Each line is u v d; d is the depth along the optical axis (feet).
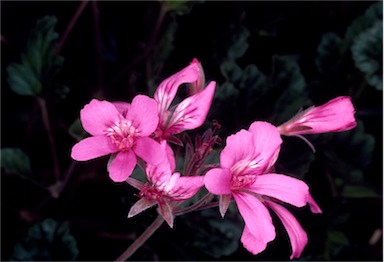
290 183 1.08
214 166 1.15
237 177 1.09
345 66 1.76
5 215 1.72
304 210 1.72
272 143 1.09
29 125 1.75
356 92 1.78
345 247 1.69
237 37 1.74
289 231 1.13
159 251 1.67
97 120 1.09
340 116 1.15
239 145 1.07
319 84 1.77
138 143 1.07
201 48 1.75
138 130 1.09
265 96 1.65
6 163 1.65
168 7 1.65
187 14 1.75
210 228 1.66
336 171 1.70
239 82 1.66
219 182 1.05
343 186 1.72
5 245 1.70
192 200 1.47
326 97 1.78
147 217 1.66
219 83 1.75
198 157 1.15
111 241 1.71
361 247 1.69
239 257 1.69
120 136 1.09
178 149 1.52
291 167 1.65
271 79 1.66
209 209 1.66
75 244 1.60
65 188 1.75
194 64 1.15
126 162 1.06
